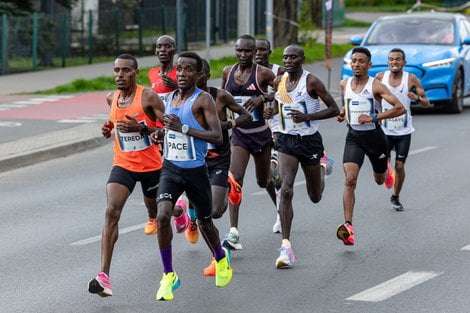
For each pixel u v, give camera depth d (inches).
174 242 1189.1
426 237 1196.5
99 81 3112.7
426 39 2527.1
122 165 980.6
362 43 2541.8
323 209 1375.5
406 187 1531.7
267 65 1231.5
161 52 1247.5
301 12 4416.8
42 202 1444.4
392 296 936.3
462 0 7022.6
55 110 2474.2
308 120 1079.6
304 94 1083.3
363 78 1182.9
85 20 3937.0
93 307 914.1
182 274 1035.3
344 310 891.4
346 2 7662.4
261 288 975.0
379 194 1486.2
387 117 1167.6
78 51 3885.3
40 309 908.0
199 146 933.8
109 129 1016.9
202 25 4557.1
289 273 1032.8
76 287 986.1
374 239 1187.9
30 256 1117.1
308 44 4261.8
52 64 3700.8
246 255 1117.1
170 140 935.7
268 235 1218.0
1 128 2134.6
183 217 1120.2
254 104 1130.7
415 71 2420.0
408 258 1090.7
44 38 3641.7
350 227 1125.1
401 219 1304.1
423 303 910.4
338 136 2092.8
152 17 4190.5
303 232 1231.5
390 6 7549.2
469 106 2701.8
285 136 1094.4
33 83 3142.2
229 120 1055.6
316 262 1079.0
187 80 924.6
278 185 1232.2
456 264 1061.1
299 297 938.7
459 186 1535.4
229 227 1267.2
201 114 930.1
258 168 1189.7
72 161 1835.6
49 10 4030.5
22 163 1782.7
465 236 1200.2
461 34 2561.5
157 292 944.3
